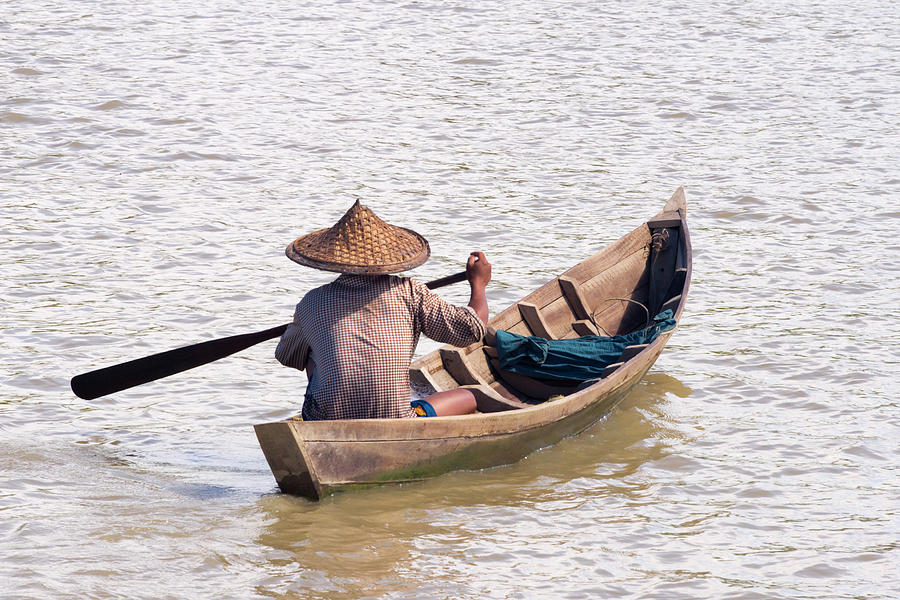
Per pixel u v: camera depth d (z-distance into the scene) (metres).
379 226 23.56
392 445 23.47
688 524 22.70
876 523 22.88
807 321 35.78
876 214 47.53
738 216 47.78
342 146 57.56
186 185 49.84
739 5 102.31
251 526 21.69
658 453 26.42
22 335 33.03
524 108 66.75
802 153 57.53
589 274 33.91
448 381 27.88
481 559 20.81
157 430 27.16
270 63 75.12
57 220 44.31
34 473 23.86
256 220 45.72
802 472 25.39
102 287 37.53
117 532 21.08
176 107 62.53
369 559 20.58
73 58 72.50
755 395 30.06
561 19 94.62
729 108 67.19
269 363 32.03
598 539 21.89
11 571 19.28
